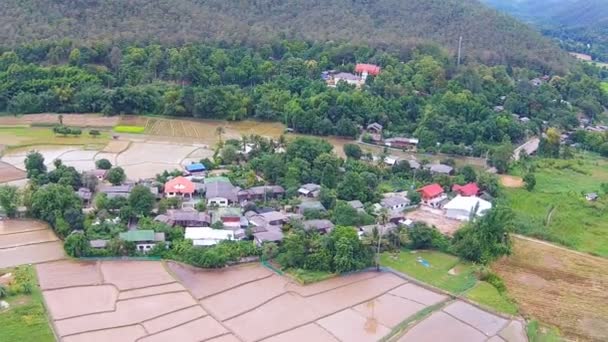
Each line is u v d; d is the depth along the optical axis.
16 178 133.12
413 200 130.00
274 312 86.38
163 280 93.19
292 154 145.00
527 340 83.12
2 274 91.56
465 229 108.81
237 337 79.62
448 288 95.69
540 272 104.44
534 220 125.19
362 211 117.06
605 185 147.25
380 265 102.31
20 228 109.19
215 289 91.56
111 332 78.81
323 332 82.12
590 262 109.38
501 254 106.06
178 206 120.25
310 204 120.50
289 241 99.62
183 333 79.62
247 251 100.81
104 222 107.69
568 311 92.19
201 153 160.00
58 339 76.56
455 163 160.88
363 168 144.50
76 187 124.94
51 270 94.31
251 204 119.56
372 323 85.06
